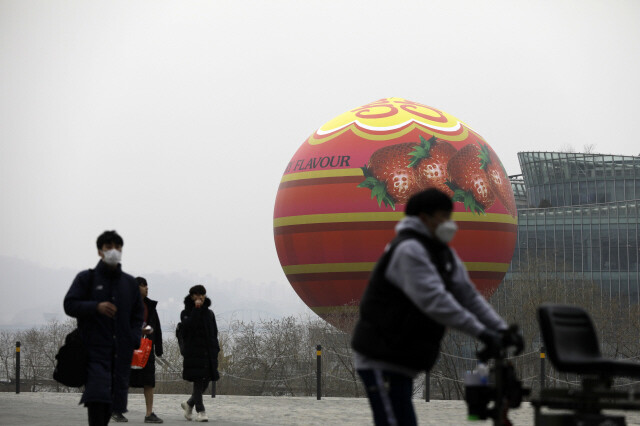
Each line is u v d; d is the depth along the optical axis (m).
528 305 53.84
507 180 47.88
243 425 17.59
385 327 7.41
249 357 41.78
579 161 111.06
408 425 7.54
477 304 7.67
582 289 59.75
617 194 109.56
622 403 7.43
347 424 18.17
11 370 40.09
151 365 17.56
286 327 42.62
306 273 45.53
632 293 91.56
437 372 41.41
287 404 24.47
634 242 91.88
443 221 7.58
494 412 7.16
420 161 44.31
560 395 7.82
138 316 11.50
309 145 46.97
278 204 47.44
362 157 44.53
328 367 41.72
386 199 43.81
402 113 46.06
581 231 93.31
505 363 7.38
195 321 18.20
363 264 44.03
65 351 10.97
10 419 17.92
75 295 11.12
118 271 11.33
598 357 8.34
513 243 47.72
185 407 18.70
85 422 17.22
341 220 44.09
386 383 7.49
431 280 7.21
